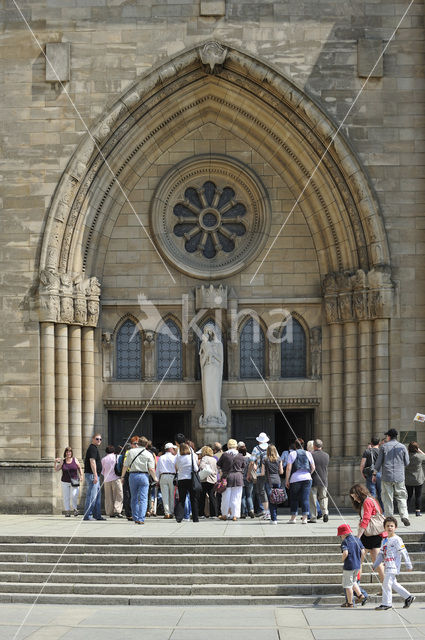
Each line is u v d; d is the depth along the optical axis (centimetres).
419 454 3400
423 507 3659
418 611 2250
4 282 3772
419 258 3781
